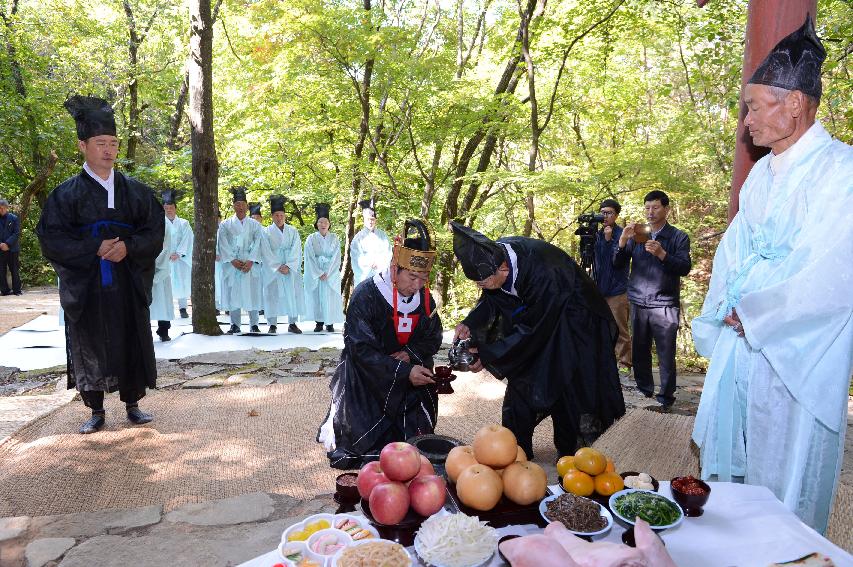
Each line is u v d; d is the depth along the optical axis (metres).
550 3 10.99
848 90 7.20
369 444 3.62
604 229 6.14
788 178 2.06
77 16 17.30
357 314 3.54
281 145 12.30
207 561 2.60
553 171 9.04
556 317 3.30
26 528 2.89
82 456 3.81
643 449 3.90
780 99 2.01
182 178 16.52
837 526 2.59
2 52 16.41
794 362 1.99
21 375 5.77
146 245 4.13
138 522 2.97
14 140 16.69
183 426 4.40
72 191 3.99
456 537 1.36
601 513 1.58
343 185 12.14
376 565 1.28
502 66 12.02
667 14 9.31
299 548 1.47
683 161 10.80
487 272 3.10
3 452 3.84
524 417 3.54
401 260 3.37
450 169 11.80
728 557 1.39
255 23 9.60
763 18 2.76
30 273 17.48
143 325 4.27
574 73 11.22
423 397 3.72
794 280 1.95
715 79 9.64
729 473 2.21
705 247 13.27
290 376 5.89
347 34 9.02
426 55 10.42
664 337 4.94
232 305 8.23
